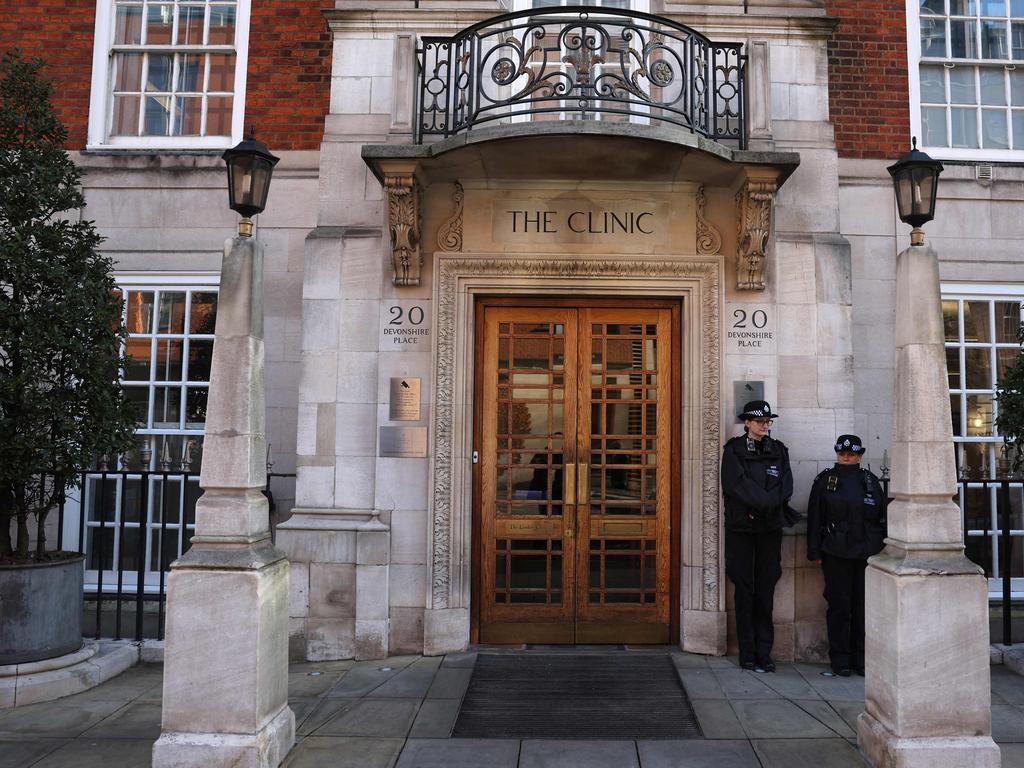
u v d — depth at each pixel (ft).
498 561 20.18
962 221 23.17
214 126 24.09
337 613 19.22
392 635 19.38
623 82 18.54
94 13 23.93
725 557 18.90
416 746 14.10
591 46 18.37
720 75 21.02
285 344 22.61
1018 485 23.12
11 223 16.69
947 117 24.13
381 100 20.88
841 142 23.06
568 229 20.07
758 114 19.90
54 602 16.80
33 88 17.48
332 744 14.16
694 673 17.84
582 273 19.83
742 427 19.60
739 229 19.74
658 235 20.13
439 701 16.21
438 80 20.40
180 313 23.20
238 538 13.20
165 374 23.03
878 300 22.68
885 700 12.94
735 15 20.92
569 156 18.52
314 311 20.07
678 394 20.29
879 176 22.99
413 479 19.63
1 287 16.43
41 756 13.60
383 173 18.86
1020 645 19.21
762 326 19.89
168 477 22.33
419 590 19.45
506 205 20.11
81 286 16.79
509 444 20.30
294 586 19.27
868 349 22.62
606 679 17.49
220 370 13.67
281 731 13.51
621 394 20.42
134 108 24.27
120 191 23.08
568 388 20.36
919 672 12.45
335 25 21.11
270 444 22.34
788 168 18.66
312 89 23.32
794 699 16.33
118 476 22.85
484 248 19.98
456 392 19.69
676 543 20.06
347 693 16.67
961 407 23.15
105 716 15.43
